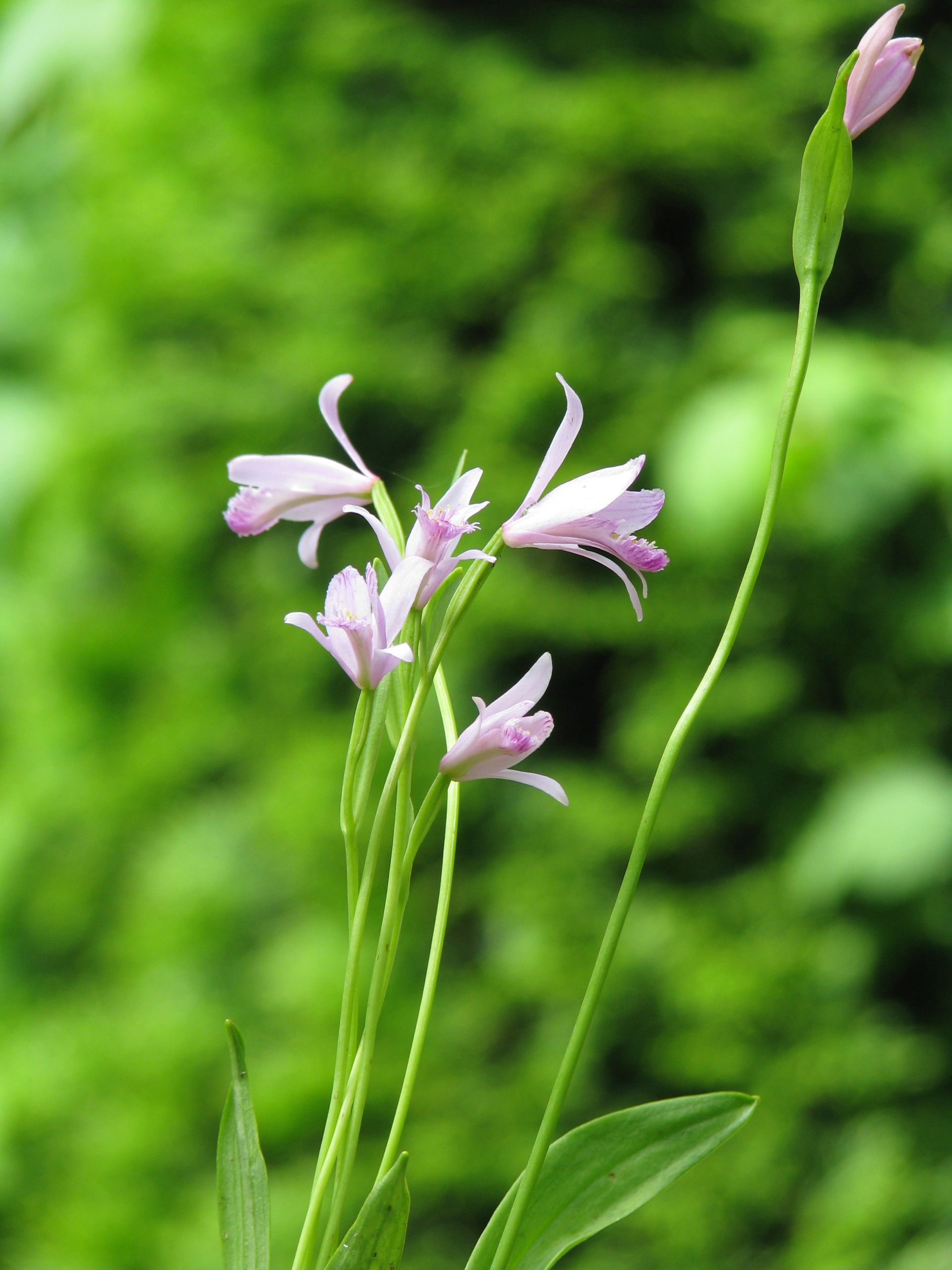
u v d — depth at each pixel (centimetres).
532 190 124
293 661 128
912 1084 117
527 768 120
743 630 118
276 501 61
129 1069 126
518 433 121
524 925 119
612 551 58
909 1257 112
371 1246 57
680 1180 116
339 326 127
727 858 120
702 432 111
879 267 128
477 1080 117
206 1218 120
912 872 110
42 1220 126
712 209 125
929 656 118
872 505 111
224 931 126
